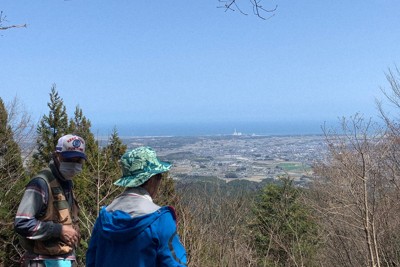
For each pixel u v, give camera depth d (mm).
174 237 2172
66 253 3045
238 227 8430
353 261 9977
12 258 10875
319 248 11773
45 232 2916
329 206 8633
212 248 7629
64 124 20562
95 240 2332
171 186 7879
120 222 2154
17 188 12266
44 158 19359
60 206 3039
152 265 2123
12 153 13844
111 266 2152
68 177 3117
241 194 9781
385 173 7875
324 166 9680
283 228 12602
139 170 2299
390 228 8422
